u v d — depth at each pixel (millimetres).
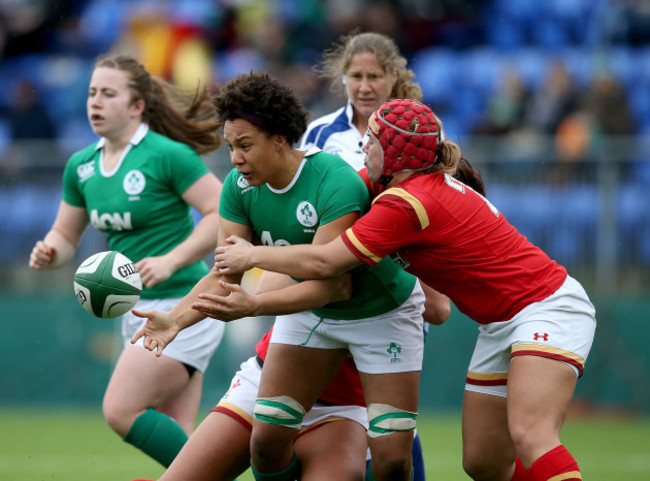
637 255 35812
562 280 15438
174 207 19812
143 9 49531
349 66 20453
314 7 48219
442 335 36438
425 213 14602
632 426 34156
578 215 36125
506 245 15258
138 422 18125
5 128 47812
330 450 15977
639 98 45281
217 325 19609
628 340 35625
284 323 15984
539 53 47844
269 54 46875
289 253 14188
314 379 15875
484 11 49469
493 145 36938
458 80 46719
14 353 37594
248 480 24703
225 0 48969
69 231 20609
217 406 16312
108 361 37188
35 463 26594
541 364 14648
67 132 46281
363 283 15391
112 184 19578
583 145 36688
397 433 15500
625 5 47875
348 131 20750
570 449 29266
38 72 49594
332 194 14680
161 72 47375
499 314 15273
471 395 16156
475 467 16359
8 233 38156
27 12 51750
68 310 37406
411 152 14828
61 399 37438
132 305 16047
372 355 15633
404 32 48219
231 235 15547
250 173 14531
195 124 20266
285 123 14328
